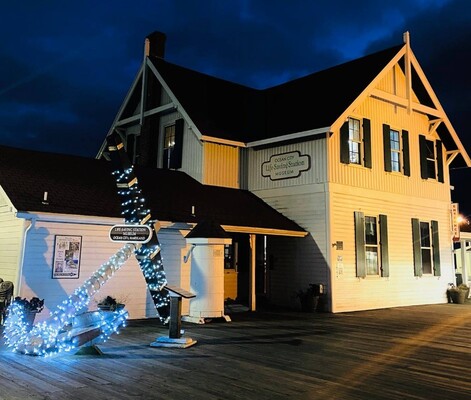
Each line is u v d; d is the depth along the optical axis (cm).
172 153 1723
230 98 1869
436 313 1441
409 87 1727
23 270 988
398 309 1556
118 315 884
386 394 558
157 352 774
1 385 560
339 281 1455
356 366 703
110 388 555
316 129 1444
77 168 1341
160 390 551
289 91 1875
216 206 1427
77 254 1064
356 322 1209
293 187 1556
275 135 1584
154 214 1205
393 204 1686
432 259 1823
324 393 555
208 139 1552
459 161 2014
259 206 1571
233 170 1666
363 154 1600
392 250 1659
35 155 1330
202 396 531
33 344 734
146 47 1862
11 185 1064
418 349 852
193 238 1165
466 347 875
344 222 1497
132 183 1068
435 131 1933
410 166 1783
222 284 1173
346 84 1616
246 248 1622
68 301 888
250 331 1021
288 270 1549
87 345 748
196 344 853
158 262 1052
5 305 980
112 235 872
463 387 595
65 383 573
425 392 570
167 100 1772
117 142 1080
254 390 559
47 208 1020
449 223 1933
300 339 932
